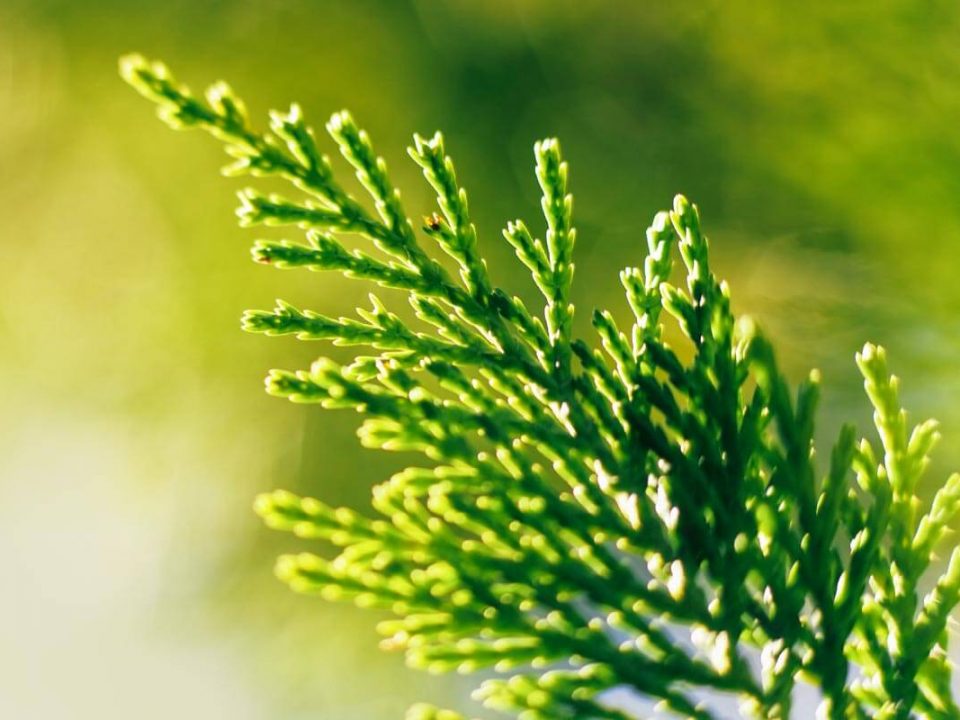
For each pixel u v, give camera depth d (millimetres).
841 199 241
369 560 181
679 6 335
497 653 181
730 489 183
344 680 472
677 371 185
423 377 341
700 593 182
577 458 185
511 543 183
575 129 376
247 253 468
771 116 253
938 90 238
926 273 234
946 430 224
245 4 464
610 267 370
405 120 440
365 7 449
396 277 186
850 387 240
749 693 181
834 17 243
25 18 475
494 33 424
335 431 477
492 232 415
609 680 181
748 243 265
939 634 183
